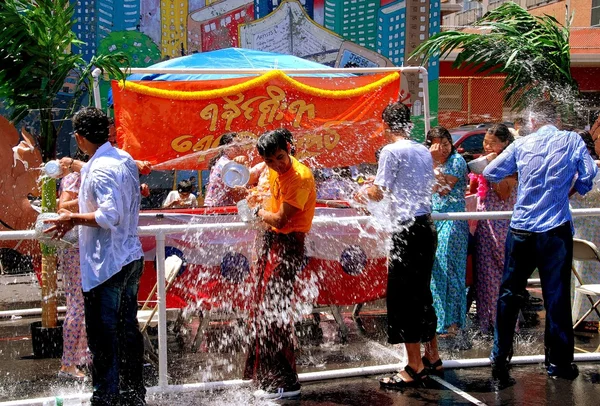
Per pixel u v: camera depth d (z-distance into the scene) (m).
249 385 4.49
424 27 13.11
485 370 4.92
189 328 6.12
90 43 11.95
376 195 4.44
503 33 6.92
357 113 6.73
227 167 4.40
